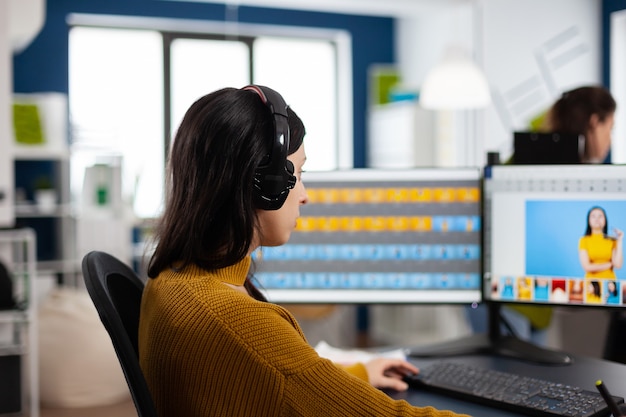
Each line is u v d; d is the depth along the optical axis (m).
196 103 1.11
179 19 6.16
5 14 3.73
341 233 1.88
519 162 1.90
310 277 1.89
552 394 1.32
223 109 1.07
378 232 1.87
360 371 1.46
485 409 1.33
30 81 5.75
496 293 1.72
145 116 6.20
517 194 1.68
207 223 1.06
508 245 1.70
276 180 1.09
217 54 6.44
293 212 1.17
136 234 5.84
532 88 5.70
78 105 6.00
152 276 1.13
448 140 5.95
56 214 5.22
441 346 1.78
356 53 6.75
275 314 1.04
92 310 3.95
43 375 3.76
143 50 6.20
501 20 5.66
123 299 1.22
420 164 6.07
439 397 1.41
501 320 1.87
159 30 6.23
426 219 1.85
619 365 1.61
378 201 1.87
